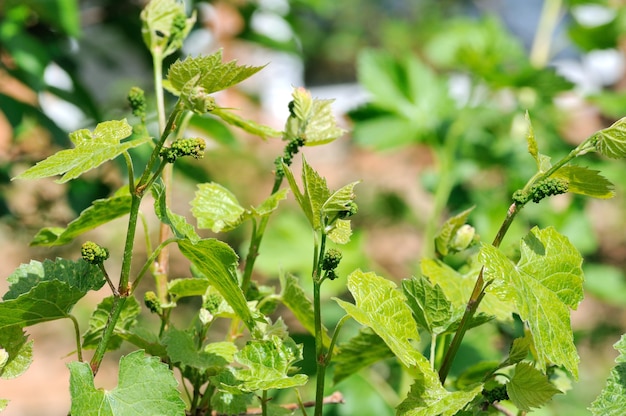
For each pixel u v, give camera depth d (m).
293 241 1.82
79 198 1.81
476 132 2.19
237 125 1.04
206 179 1.87
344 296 1.91
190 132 1.97
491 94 2.03
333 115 1.03
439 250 1.05
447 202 2.03
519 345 0.97
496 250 0.93
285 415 1.00
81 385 0.90
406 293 0.99
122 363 0.92
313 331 1.05
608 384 0.94
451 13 4.95
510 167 2.03
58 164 0.91
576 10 2.36
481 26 2.35
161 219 0.93
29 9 1.77
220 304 1.02
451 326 0.99
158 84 1.08
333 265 0.94
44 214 2.02
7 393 3.09
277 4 2.43
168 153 0.92
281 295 1.04
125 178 1.57
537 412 1.34
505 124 2.21
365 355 1.05
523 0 5.36
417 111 2.02
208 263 0.95
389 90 2.02
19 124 1.76
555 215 1.83
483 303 1.02
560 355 0.92
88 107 1.93
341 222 0.95
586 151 0.94
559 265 0.95
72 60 2.01
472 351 1.34
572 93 2.13
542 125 2.18
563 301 0.94
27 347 0.96
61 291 0.94
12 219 1.98
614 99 2.11
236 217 1.03
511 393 0.95
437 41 2.32
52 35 2.01
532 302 0.92
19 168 1.97
